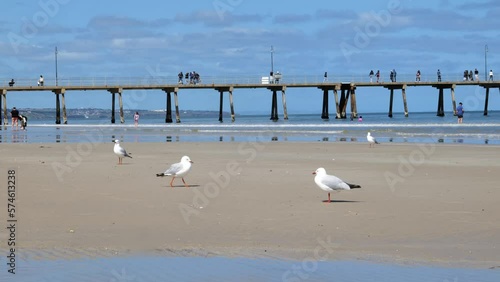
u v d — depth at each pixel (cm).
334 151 2906
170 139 4078
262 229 1108
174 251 954
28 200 1425
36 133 4994
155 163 2331
